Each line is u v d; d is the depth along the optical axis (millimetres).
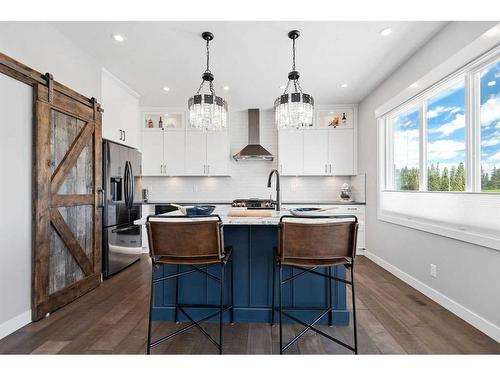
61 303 2367
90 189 2818
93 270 2828
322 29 2389
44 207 2186
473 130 2125
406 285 2902
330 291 2078
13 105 1964
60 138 2408
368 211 4137
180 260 1689
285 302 2102
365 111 4250
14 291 1973
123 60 3008
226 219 1879
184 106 4723
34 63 2180
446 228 2324
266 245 2107
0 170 1876
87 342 1829
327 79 3523
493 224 1903
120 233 3404
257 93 4082
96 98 3020
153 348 1758
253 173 5023
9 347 1768
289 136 4664
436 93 2615
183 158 4746
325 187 4953
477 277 1986
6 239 1920
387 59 2957
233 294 2111
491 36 1835
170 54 2861
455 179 2379
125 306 2404
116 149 3332
